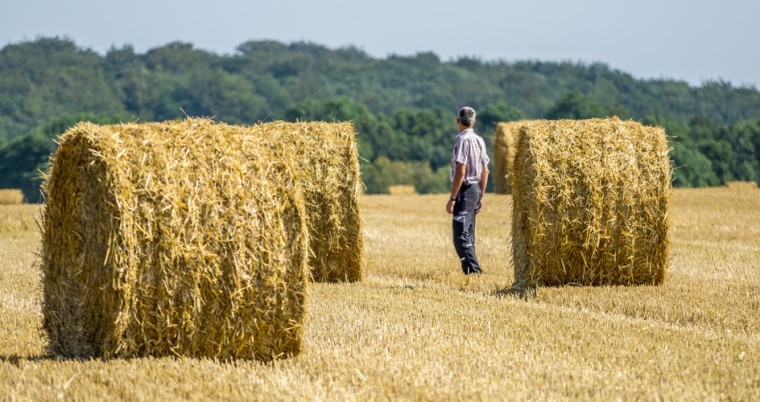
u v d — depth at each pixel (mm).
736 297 34656
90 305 24375
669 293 35375
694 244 52969
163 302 23656
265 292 24484
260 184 24469
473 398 21125
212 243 23938
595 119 37719
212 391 21594
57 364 23672
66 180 24688
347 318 30609
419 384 22297
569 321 30375
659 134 37219
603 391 21891
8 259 48656
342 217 40375
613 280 37250
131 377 22188
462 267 42125
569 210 36250
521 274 38406
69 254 24844
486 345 26656
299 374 23250
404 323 29906
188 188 23781
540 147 36312
